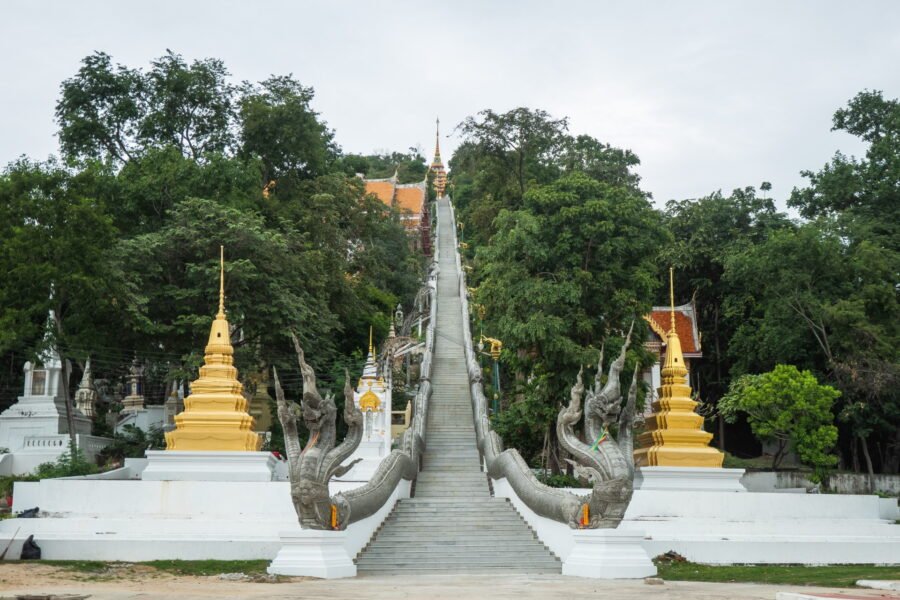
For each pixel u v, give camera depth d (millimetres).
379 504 28609
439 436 43875
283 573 23297
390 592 19000
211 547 26266
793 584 22547
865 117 55781
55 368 44531
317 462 24375
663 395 36469
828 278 47812
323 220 54469
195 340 42969
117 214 46875
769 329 48406
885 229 51031
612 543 23906
